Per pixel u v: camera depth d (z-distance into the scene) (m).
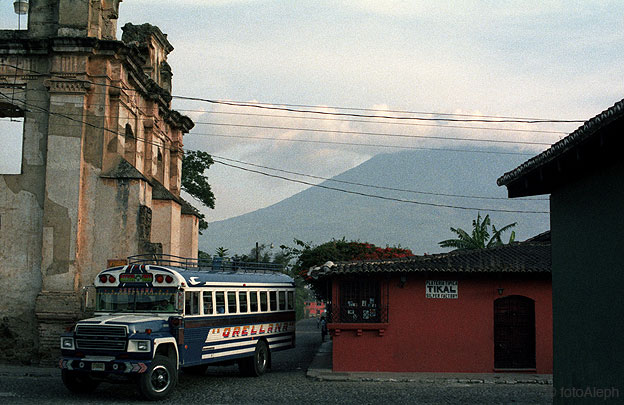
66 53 22.95
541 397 16.69
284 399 15.69
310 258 37.41
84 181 23.02
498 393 17.31
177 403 14.89
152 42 30.23
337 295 21.61
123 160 23.44
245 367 20.12
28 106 23.39
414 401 15.71
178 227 29.17
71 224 22.56
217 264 20.27
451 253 23.31
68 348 15.28
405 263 21.73
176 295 16.34
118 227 22.91
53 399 15.16
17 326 22.62
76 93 22.92
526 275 21.53
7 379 18.75
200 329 17.17
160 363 15.27
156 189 28.03
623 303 10.26
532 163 12.48
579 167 11.80
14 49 23.25
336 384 18.69
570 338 12.41
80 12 23.09
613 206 10.68
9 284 22.83
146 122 27.83
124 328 14.89
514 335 21.67
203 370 20.77
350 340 21.28
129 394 16.20
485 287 21.64
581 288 11.95
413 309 21.47
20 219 23.12
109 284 16.91
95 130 23.19
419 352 21.28
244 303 19.70
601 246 11.12
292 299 23.17
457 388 18.22
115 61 23.62
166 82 31.50
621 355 10.27
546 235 29.25
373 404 15.16
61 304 21.98
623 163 10.34
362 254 37.41
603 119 9.44
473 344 21.39
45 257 22.42
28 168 23.31
